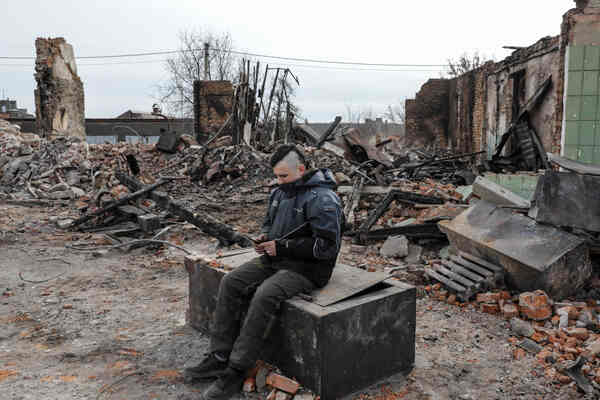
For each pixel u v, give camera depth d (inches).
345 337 105.0
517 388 114.7
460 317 160.1
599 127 303.9
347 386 107.3
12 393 109.7
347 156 510.3
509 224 181.2
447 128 908.6
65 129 789.9
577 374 116.4
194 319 145.3
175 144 603.5
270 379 109.9
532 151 419.8
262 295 105.7
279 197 120.6
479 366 126.0
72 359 128.0
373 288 123.9
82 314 162.1
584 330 140.3
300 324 105.1
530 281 165.2
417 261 222.2
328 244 108.9
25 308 168.6
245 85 618.8
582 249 163.5
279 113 749.9
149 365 124.3
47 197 429.4
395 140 846.5
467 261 186.7
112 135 1336.1
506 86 542.3
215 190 470.6
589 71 301.3
